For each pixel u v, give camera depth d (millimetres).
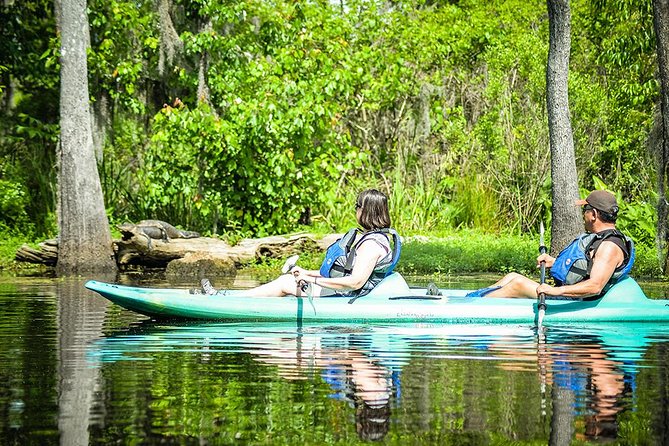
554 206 13703
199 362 5422
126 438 3650
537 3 24594
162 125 17531
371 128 20734
